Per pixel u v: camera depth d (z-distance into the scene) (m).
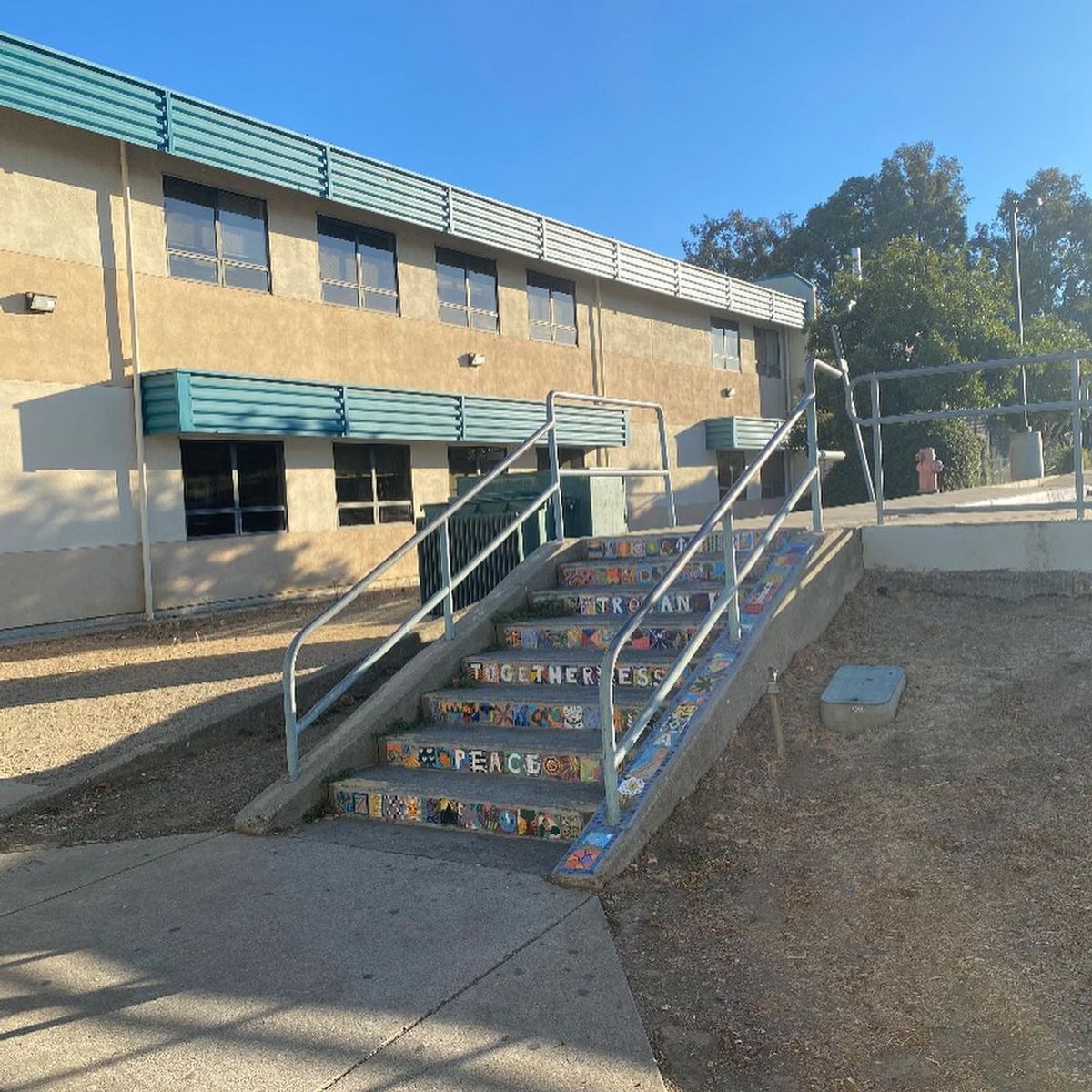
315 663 9.73
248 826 5.17
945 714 5.14
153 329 14.01
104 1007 3.39
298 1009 3.29
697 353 26.73
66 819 5.77
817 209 49.84
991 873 3.81
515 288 20.67
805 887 3.94
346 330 16.88
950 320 25.39
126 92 13.12
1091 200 54.66
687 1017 3.16
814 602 6.18
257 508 15.52
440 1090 2.79
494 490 8.86
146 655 11.27
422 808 5.13
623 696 5.60
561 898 4.05
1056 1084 2.71
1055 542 6.17
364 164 16.56
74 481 13.09
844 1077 2.82
